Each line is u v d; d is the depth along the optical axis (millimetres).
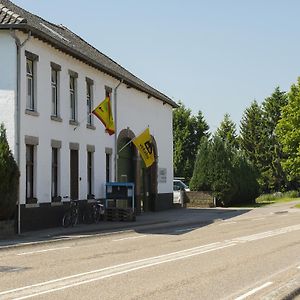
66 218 26906
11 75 23766
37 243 19484
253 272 12953
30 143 24797
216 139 47875
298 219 32875
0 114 23797
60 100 27969
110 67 34438
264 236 22328
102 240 21109
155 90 43625
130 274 12523
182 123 88375
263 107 88125
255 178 52000
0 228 21547
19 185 23234
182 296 9992
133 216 31359
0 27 23359
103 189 32875
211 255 16203
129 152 38156
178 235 23266
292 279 11836
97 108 29781
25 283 11281
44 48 26266
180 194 48062
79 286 10930
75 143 29469
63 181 27969
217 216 36250
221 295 10117
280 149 83812
